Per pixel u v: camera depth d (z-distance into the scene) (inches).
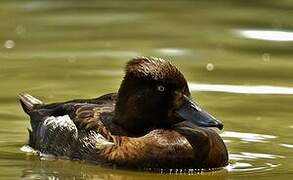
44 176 495.8
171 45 845.2
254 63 782.5
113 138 512.7
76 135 525.7
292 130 584.1
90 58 793.6
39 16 983.0
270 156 533.6
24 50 828.6
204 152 503.8
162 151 499.8
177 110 513.3
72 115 538.3
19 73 740.0
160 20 965.2
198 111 511.5
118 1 1070.4
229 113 621.9
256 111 627.5
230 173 503.5
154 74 512.7
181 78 515.2
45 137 544.7
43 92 675.4
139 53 810.8
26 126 595.5
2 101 653.3
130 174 499.2
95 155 512.7
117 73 735.1
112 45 846.5
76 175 497.4
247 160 526.6
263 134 575.8
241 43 861.2
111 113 529.3
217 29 920.3
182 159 500.4
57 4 1045.2
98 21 959.6
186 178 494.6
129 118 516.7
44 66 764.6
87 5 1043.9
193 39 872.9
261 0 1065.5
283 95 673.0
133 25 940.6
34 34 898.1
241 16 980.6
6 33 902.4
